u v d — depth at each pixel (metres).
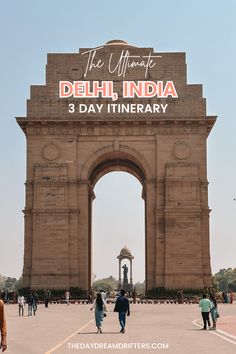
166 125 106.44
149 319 61.97
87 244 104.56
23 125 106.62
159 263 102.75
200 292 100.44
